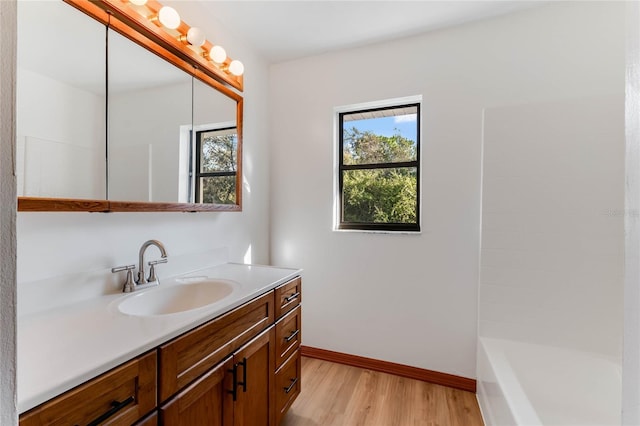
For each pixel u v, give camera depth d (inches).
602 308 64.0
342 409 67.1
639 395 14.6
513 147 69.3
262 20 72.4
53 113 39.1
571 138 65.6
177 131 57.9
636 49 15.3
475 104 73.3
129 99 48.8
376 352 83.7
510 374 56.3
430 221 77.7
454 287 75.9
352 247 86.1
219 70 67.4
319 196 90.0
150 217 55.4
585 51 65.2
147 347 30.8
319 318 90.0
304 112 91.3
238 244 80.3
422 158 78.0
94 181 43.7
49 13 38.9
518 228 69.1
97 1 43.6
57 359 27.0
